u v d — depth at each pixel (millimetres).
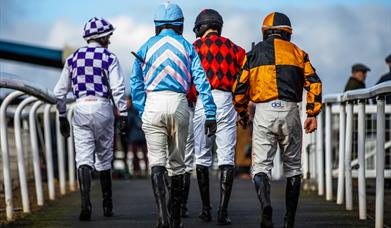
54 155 19141
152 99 9562
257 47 9539
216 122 10148
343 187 13258
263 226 9320
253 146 9594
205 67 11008
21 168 12125
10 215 11328
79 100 11484
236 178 22344
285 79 9375
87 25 11531
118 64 11477
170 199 9938
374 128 16062
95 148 11711
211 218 11312
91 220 11258
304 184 15867
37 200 13367
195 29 11352
